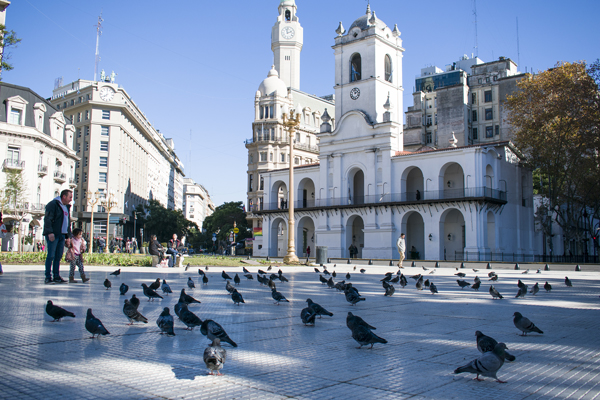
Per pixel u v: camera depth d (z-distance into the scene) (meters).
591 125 46.44
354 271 30.39
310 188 68.38
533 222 55.59
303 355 6.07
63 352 5.84
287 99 88.31
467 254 45.97
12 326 7.41
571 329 8.26
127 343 6.46
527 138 49.03
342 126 57.91
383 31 58.09
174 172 156.25
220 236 94.00
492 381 5.10
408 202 50.25
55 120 61.69
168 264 28.36
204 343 6.57
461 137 73.06
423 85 92.19
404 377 5.16
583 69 47.59
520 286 13.90
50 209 14.81
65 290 12.73
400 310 10.60
